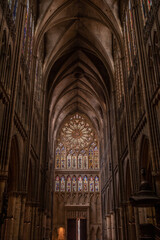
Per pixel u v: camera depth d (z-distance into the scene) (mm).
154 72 18078
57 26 35219
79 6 32469
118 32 30297
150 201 14500
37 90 30844
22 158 23141
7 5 17672
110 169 38094
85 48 39656
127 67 27812
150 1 19719
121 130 31703
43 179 35312
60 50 37469
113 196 35469
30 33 27125
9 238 19406
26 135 24047
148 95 18922
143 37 20812
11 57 18969
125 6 28016
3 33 17234
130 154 24562
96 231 49250
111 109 39562
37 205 28734
